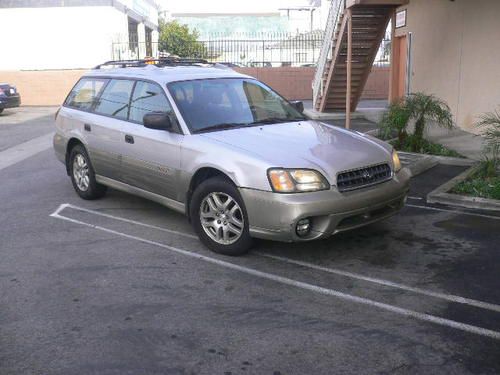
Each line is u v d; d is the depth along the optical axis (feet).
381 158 17.88
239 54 106.83
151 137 20.15
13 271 17.29
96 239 20.04
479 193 23.34
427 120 34.45
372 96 83.56
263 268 16.96
